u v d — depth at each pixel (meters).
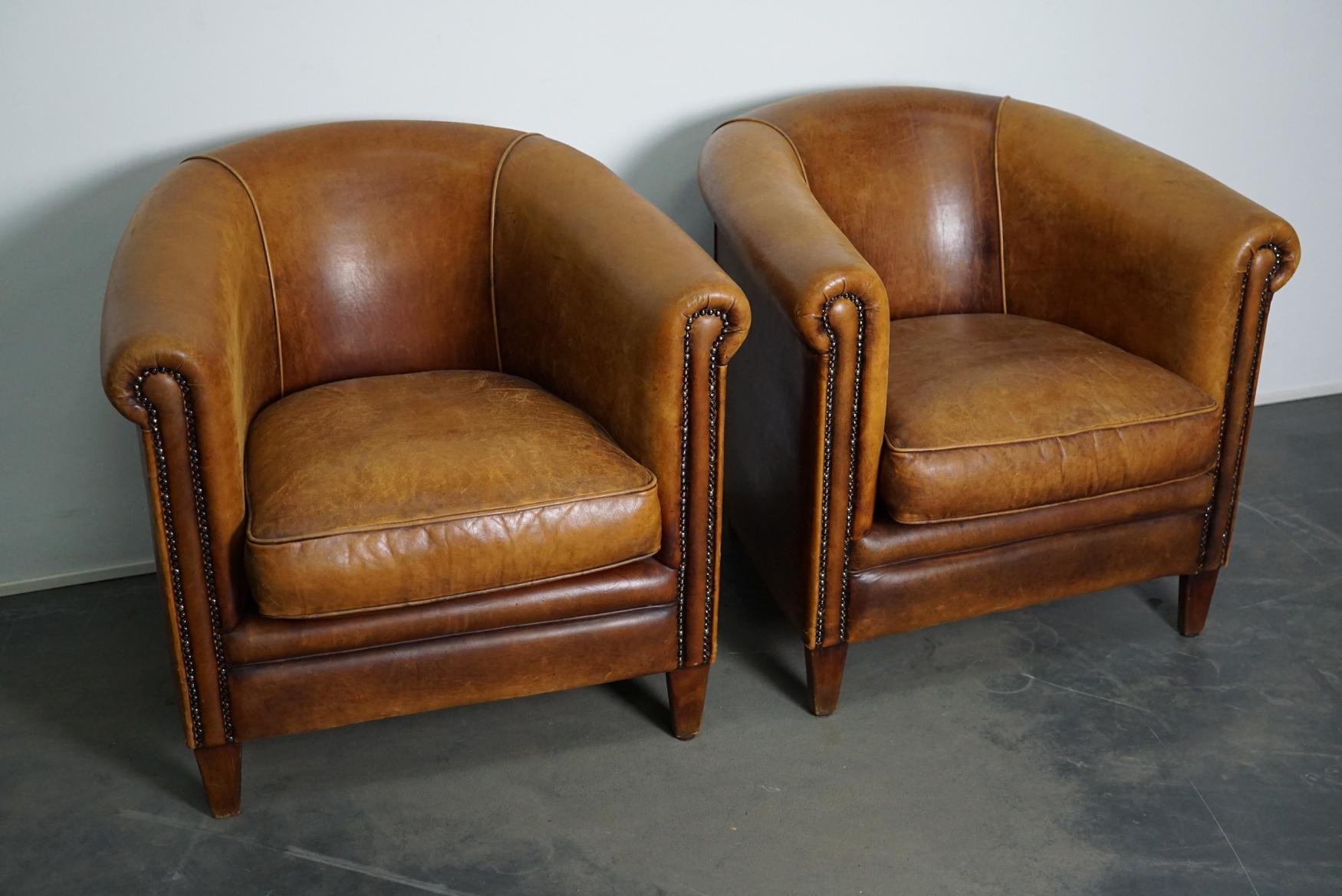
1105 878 1.62
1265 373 3.11
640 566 1.75
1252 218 1.92
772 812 1.75
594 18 2.31
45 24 2.03
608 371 1.77
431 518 1.60
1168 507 2.00
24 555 2.33
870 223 2.28
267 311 1.95
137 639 2.18
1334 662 2.08
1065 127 2.27
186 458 1.50
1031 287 2.31
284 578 1.56
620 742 1.90
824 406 1.73
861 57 2.51
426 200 2.06
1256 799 1.76
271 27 2.14
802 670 2.08
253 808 1.76
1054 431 1.85
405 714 1.94
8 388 2.22
